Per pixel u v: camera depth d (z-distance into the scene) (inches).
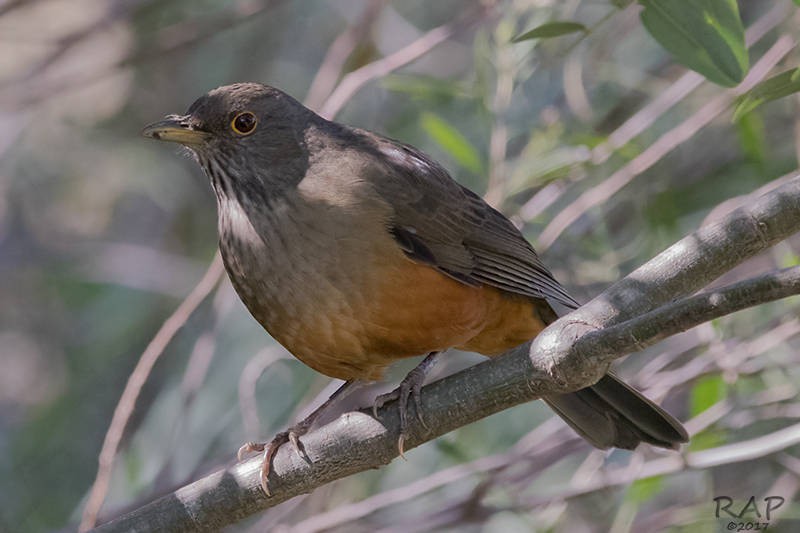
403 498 453.4
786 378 452.4
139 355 576.1
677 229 490.6
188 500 321.4
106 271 605.6
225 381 523.5
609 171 490.0
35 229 637.3
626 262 504.1
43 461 555.2
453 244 366.9
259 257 355.3
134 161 619.2
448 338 362.6
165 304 584.1
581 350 296.4
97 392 571.5
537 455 461.1
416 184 368.5
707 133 535.2
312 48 622.8
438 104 533.3
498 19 488.7
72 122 625.3
